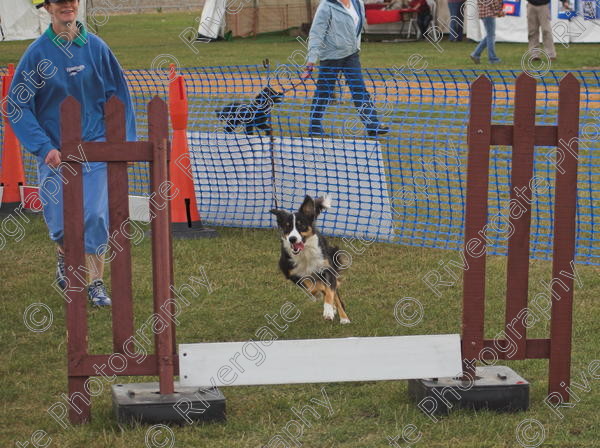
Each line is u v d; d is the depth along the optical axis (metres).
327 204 5.81
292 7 24.72
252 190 7.56
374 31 23.23
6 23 25.25
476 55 15.93
